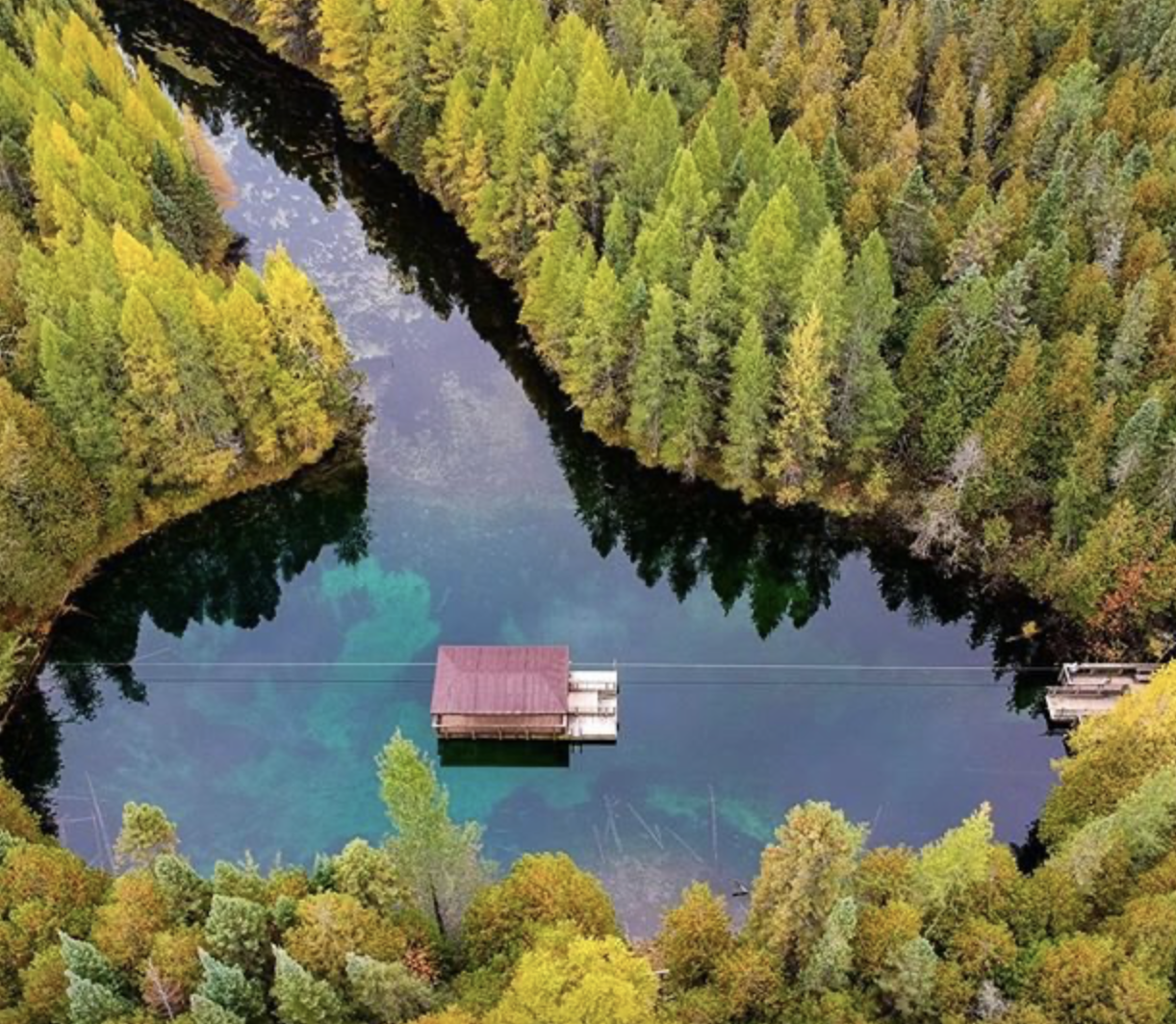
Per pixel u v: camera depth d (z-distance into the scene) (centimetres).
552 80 9638
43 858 5688
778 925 5150
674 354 8419
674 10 11512
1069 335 8006
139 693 8088
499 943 5503
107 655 8325
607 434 9306
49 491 7975
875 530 8756
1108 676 7788
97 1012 4906
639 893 6919
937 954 5450
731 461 8744
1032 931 5447
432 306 10806
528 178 9906
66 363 7931
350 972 4853
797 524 8894
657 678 8156
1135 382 8075
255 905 5191
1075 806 6412
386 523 9069
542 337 9844
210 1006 4678
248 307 8400
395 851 5534
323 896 5100
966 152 10669
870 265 8050
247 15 13962
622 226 9038
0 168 10344
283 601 8681
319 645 8394
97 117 10538
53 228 9988
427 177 11462
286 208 11788
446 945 5631
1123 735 6356
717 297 8306
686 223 8806
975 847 5222
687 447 8819
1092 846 5462
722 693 8062
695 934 5428
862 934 5284
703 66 11194
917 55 10962
